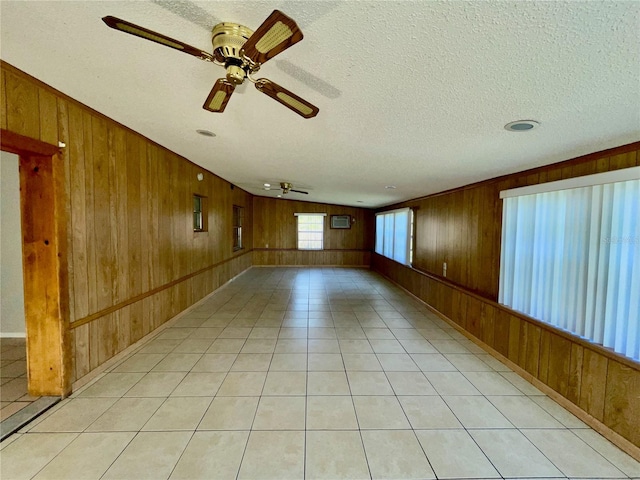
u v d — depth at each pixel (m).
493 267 3.11
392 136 2.15
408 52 1.15
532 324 2.50
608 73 1.12
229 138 2.71
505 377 2.60
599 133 1.70
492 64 1.16
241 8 1.01
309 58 1.24
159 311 3.48
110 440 1.77
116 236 2.65
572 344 2.12
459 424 1.97
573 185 2.13
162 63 1.46
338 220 9.18
